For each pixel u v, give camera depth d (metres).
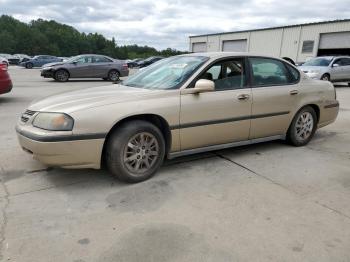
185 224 2.97
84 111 3.46
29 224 2.92
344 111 9.12
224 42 41.25
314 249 2.64
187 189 3.69
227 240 2.74
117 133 3.63
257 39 36.31
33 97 10.34
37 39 88.31
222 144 4.51
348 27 27.55
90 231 2.84
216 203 3.38
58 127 3.40
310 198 3.53
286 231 2.89
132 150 3.74
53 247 2.61
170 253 2.56
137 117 3.83
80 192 3.57
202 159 4.68
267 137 5.00
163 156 4.01
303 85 5.26
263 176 4.11
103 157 3.79
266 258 2.52
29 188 3.64
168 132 3.96
